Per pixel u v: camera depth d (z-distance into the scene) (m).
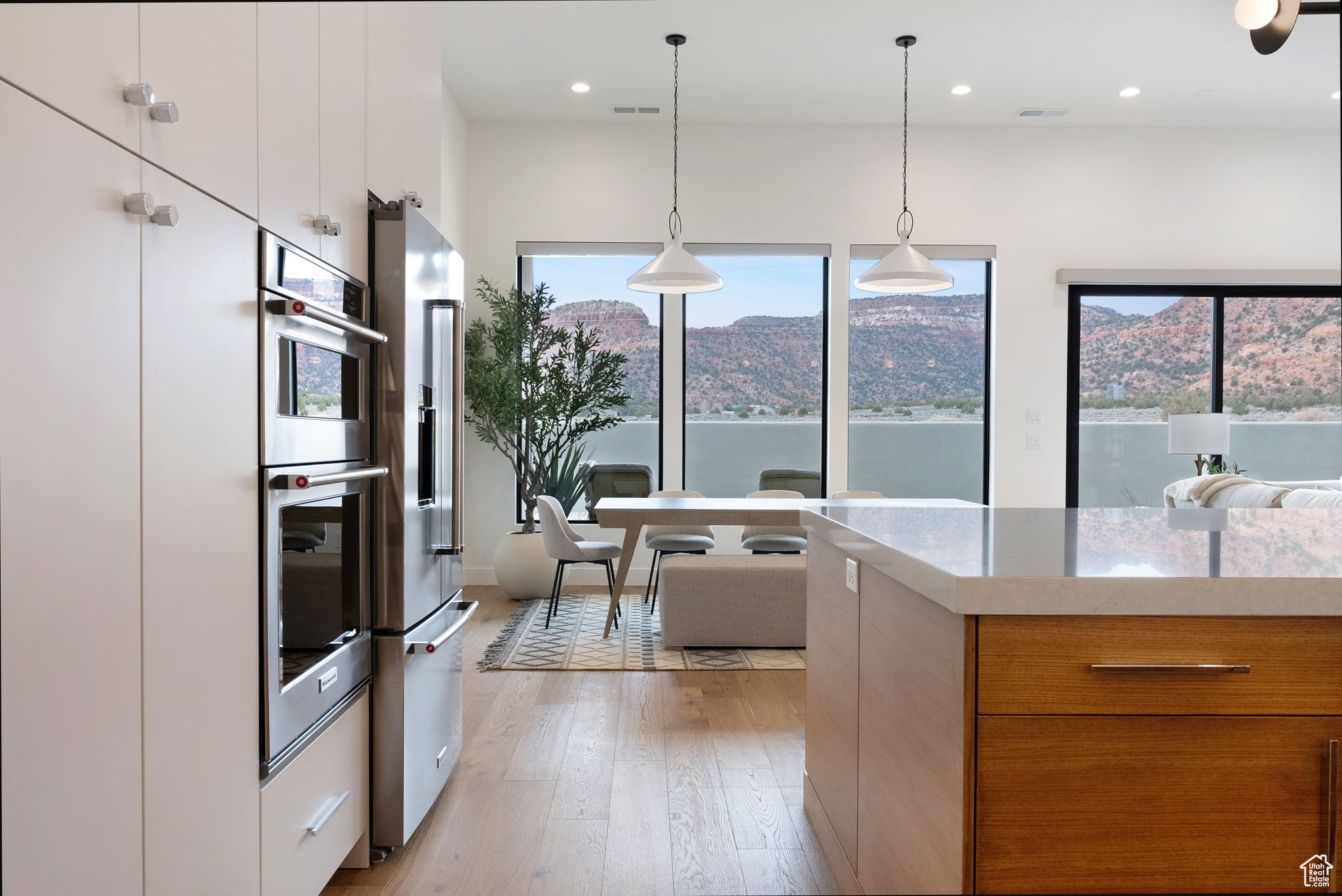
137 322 1.22
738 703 3.67
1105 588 1.22
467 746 3.13
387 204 2.28
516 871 2.19
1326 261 6.75
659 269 4.65
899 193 6.64
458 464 2.72
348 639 2.08
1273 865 1.25
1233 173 6.73
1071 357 6.81
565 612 5.62
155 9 1.26
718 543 6.82
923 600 1.44
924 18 4.91
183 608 1.35
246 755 1.57
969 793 1.24
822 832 2.30
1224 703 1.24
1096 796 1.24
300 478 1.69
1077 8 4.80
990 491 6.79
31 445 1.01
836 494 5.80
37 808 1.03
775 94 6.05
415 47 2.73
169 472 1.31
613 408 6.81
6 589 0.98
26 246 1.00
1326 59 5.45
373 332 2.08
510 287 6.58
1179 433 6.10
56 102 1.05
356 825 2.14
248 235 1.57
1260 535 1.74
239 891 1.55
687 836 2.39
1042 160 6.69
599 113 6.39
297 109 1.79
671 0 4.73
